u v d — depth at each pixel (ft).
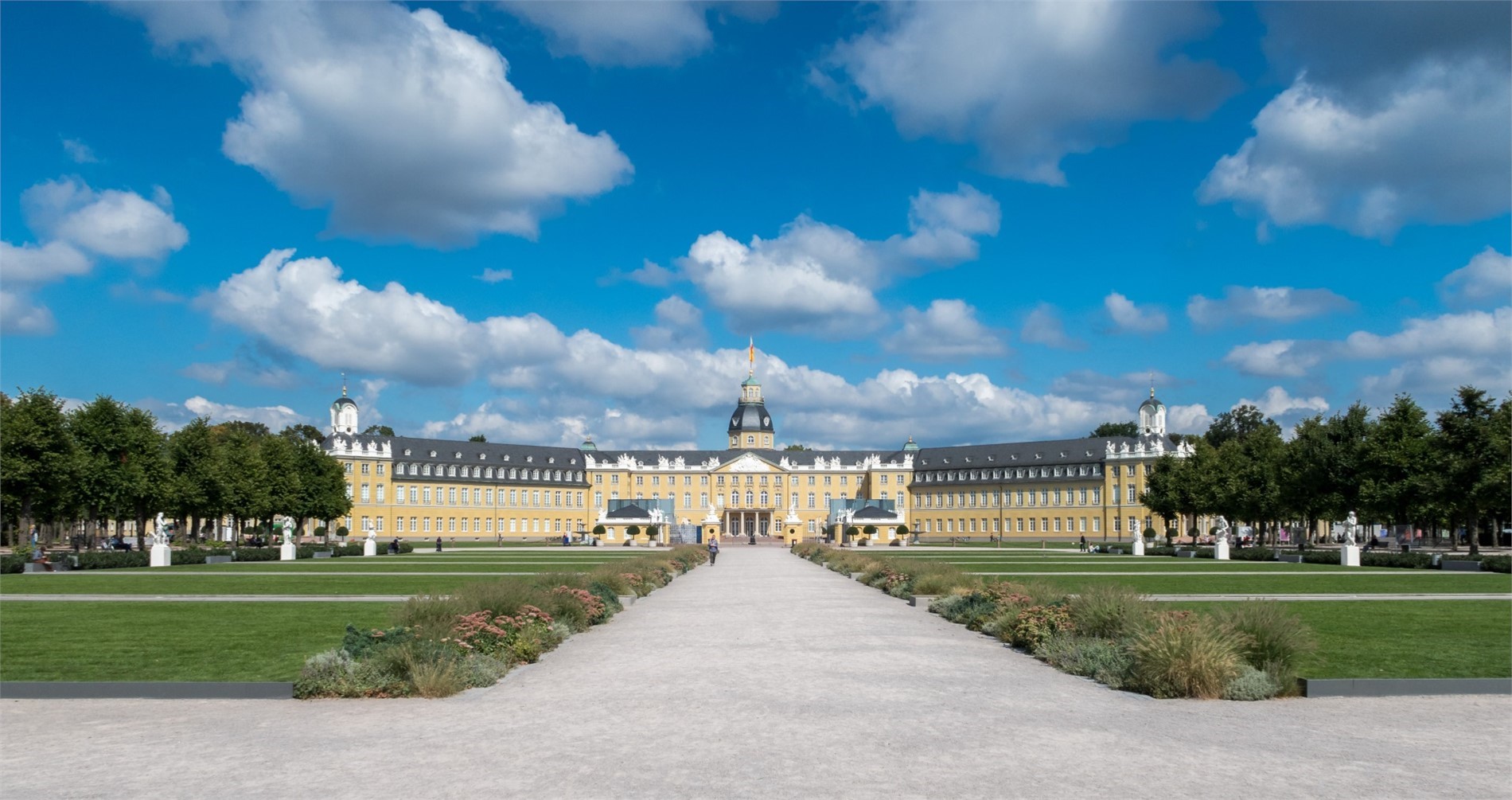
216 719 53.67
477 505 583.17
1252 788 39.40
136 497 270.05
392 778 40.86
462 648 68.44
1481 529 416.46
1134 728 50.49
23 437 239.09
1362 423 289.12
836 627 98.07
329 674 61.16
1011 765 42.80
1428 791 39.06
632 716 53.36
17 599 126.00
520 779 40.52
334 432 569.23
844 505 604.08
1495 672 67.31
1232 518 359.05
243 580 169.07
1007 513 591.78
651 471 646.74
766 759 43.73
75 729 51.01
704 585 167.73
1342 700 59.16
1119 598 80.53
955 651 80.12
